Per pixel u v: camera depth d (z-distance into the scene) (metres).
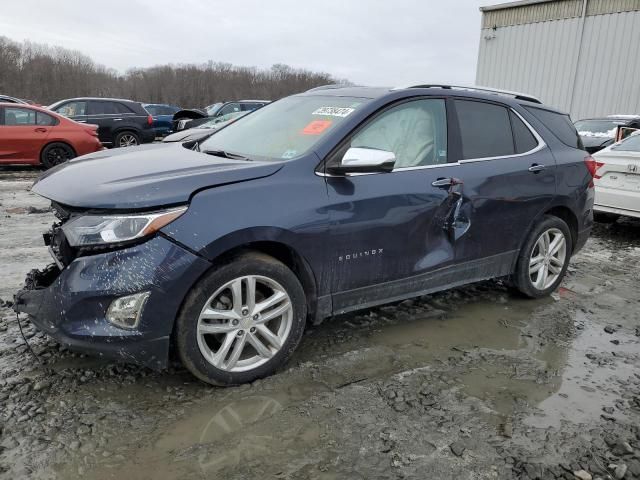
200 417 2.59
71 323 2.50
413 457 2.35
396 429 2.55
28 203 7.58
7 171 11.27
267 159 3.18
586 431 2.60
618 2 17.44
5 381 2.81
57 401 2.66
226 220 2.65
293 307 2.96
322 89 4.06
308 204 2.91
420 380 3.02
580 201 4.48
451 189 3.55
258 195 2.78
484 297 4.41
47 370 2.94
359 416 2.64
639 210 6.39
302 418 2.61
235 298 2.76
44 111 11.16
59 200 2.66
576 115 19.06
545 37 19.47
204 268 2.61
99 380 2.87
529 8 19.77
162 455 2.31
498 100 4.07
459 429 2.57
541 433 2.57
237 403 2.71
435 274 3.61
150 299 2.51
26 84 72.50
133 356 2.56
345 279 3.17
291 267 3.08
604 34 17.95
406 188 3.32
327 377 3.01
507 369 3.20
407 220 3.34
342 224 3.04
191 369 2.71
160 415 2.59
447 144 3.66
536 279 4.35
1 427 2.44
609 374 3.20
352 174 3.14
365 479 2.21
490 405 2.79
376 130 3.31
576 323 3.96
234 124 4.09
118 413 2.59
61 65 80.12
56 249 2.91
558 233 4.39
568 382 3.08
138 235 2.49
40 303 2.61
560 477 2.26
